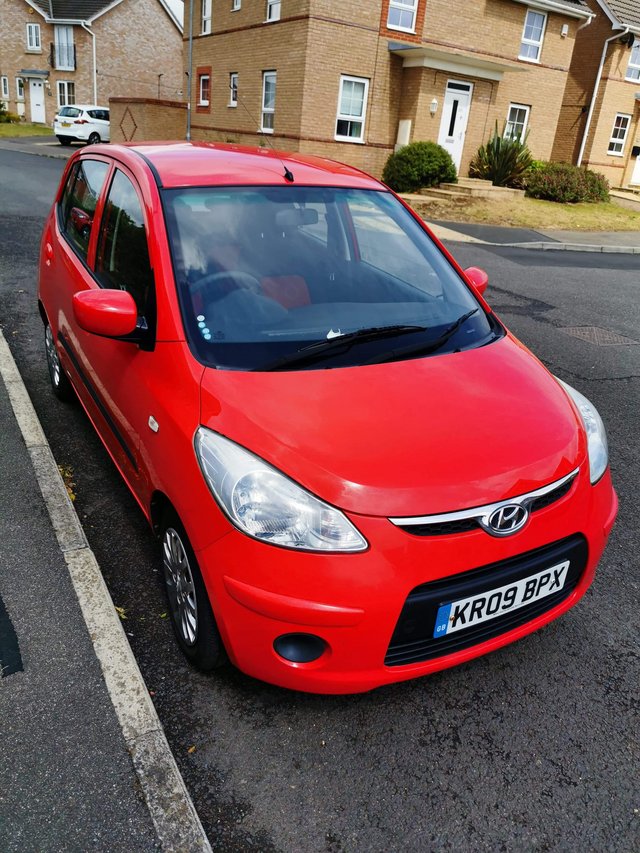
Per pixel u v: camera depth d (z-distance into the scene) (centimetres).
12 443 413
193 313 266
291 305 282
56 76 4200
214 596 222
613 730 244
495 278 1025
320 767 224
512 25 2080
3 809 202
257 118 2083
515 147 2022
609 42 2402
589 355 680
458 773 225
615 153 2614
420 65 1892
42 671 252
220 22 2192
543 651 281
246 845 199
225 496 217
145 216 296
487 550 218
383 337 279
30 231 1056
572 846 204
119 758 220
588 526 245
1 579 298
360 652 213
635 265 1277
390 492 210
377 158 2023
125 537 337
